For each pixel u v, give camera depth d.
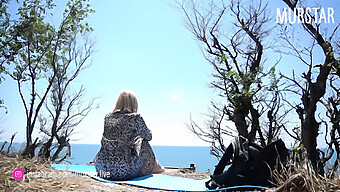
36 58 7.84
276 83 5.95
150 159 4.88
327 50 5.11
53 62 7.76
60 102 7.70
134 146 4.55
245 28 6.80
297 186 2.61
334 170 3.01
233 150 3.69
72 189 3.01
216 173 3.80
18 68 7.60
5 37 7.48
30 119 7.25
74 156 6.74
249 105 6.44
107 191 3.20
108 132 4.70
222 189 3.39
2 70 7.42
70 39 8.23
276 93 6.16
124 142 4.58
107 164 4.47
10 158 3.32
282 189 2.68
